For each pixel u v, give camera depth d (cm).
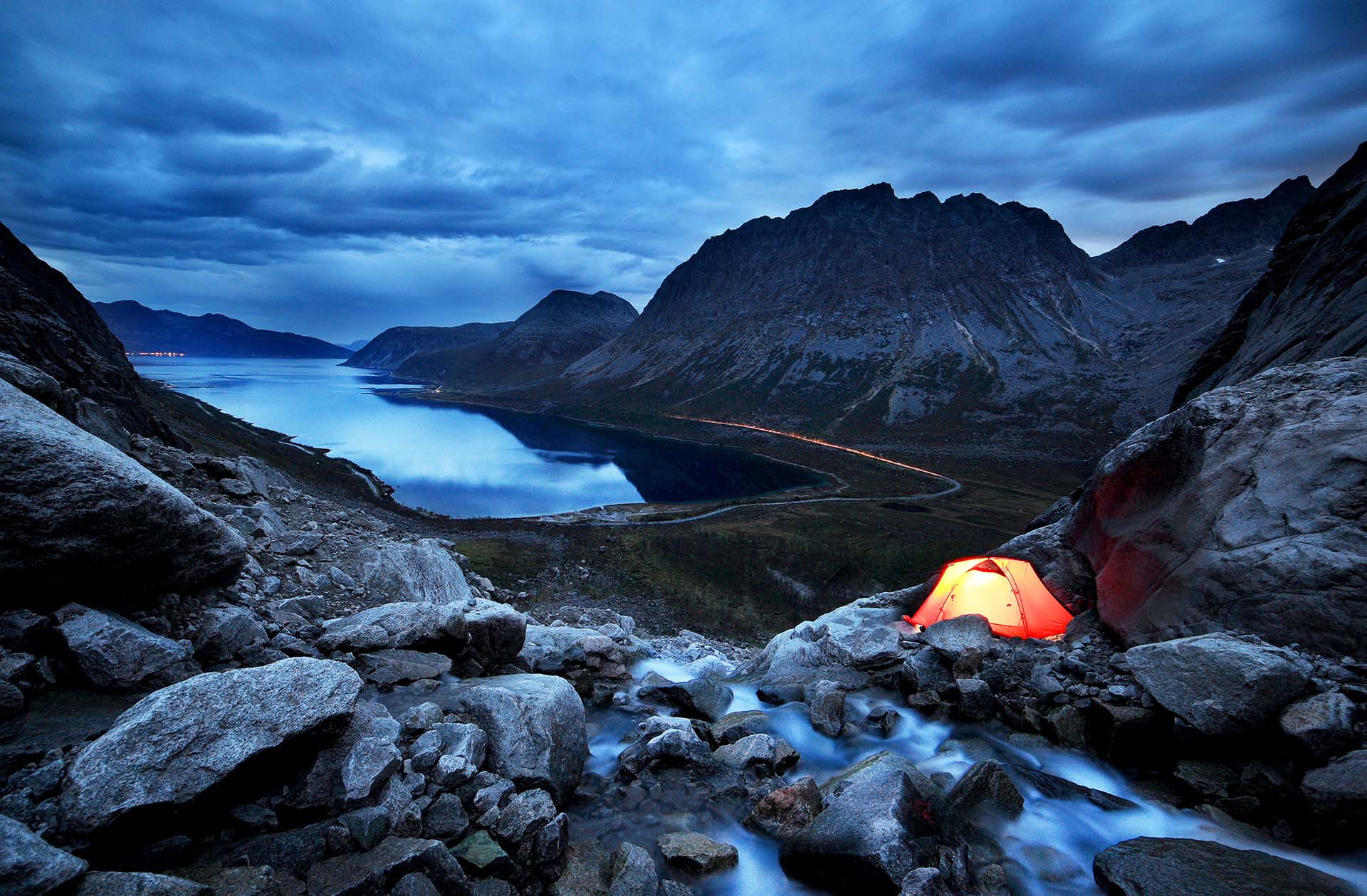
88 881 386
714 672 1433
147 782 455
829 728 935
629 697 1073
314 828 508
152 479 712
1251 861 579
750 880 624
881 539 10288
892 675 1088
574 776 727
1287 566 761
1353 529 748
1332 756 620
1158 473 1011
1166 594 894
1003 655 997
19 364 1115
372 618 900
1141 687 809
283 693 559
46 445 615
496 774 637
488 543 7025
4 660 542
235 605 816
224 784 496
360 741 571
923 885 549
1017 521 12962
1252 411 905
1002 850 651
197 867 456
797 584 7375
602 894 555
